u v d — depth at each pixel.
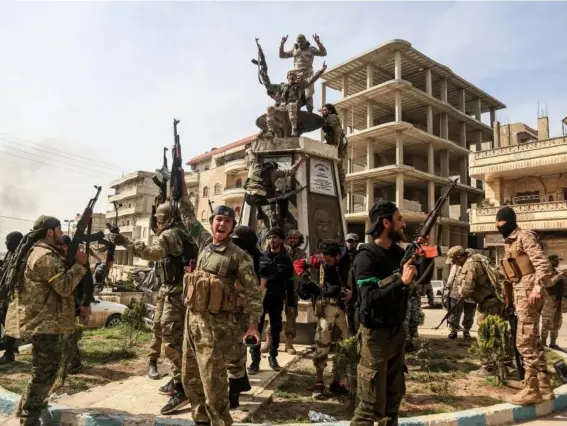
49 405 4.36
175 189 4.96
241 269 3.42
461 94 40.56
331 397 4.73
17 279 3.86
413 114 39.31
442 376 5.76
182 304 4.47
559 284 8.11
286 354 6.48
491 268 6.30
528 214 25.44
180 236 4.61
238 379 4.20
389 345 3.07
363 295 3.00
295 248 6.55
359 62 36.28
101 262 5.28
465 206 39.19
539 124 30.36
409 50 34.06
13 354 6.64
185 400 4.22
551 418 4.46
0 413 4.50
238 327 3.43
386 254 3.14
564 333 11.62
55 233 4.04
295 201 7.82
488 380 5.57
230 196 39.50
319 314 4.85
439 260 33.66
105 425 3.96
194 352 3.40
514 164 25.95
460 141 41.00
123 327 8.85
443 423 3.92
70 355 4.75
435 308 20.78
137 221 53.44
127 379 5.52
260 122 9.20
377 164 41.53
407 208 34.12
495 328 5.49
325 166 8.48
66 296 3.88
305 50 8.77
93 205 4.32
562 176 26.05
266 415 4.18
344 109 38.59
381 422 3.26
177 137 5.14
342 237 8.38
